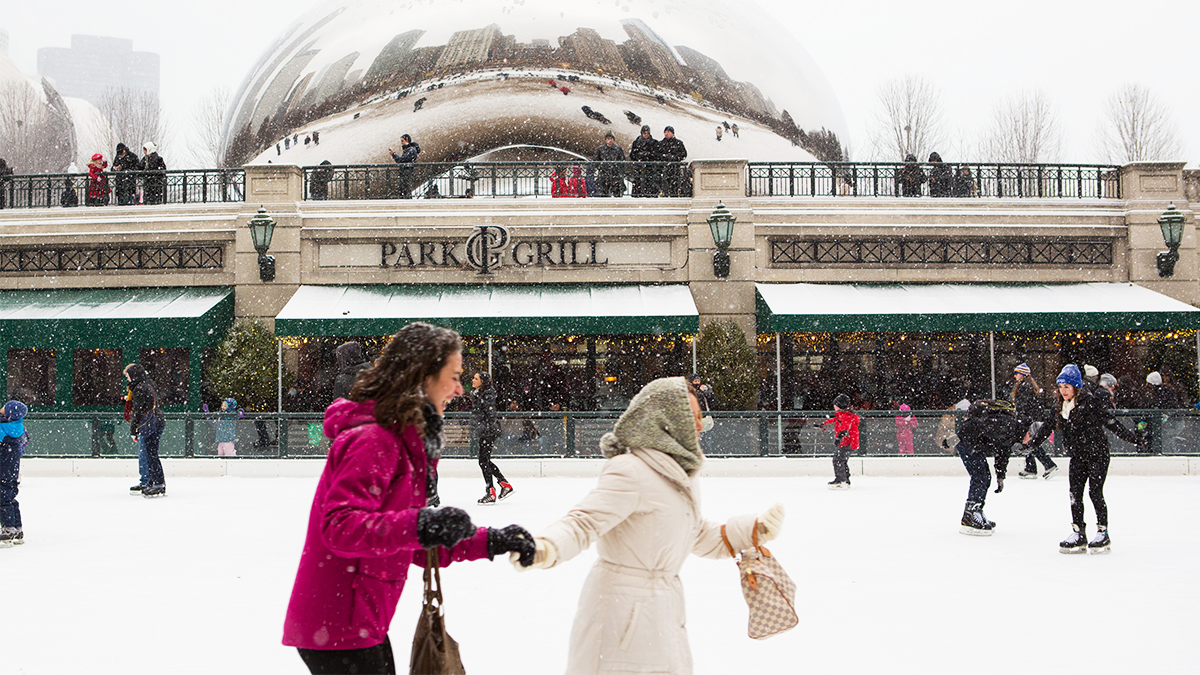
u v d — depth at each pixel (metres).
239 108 32.19
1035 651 4.96
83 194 22.94
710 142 28.53
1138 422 16.38
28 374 21.39
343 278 21.28
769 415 16.36
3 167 23.14
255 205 21.30
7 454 8.53
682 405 3.18
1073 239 21.83
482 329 19.66
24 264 21.94
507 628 5.48
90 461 16.50
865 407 21.42
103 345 20.00
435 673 2.84
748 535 3.43
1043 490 13.27
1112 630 5.40
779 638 5.27
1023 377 12.96
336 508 2.60
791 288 21.14
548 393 21.34
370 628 2.79
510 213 21.34
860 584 6.71
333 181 22.25
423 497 2.92
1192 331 20.75
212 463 16.38
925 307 20.27
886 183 22.41
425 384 2.91
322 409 21.33
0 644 5.15
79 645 5.13
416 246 21.44
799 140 30.84
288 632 2.80
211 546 8.48
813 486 14.20
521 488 14.00
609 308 20.23
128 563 7.60
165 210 21.59
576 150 28.08
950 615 5.78
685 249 21.31
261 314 21.09
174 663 4.80
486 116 27.75
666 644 3.08
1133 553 8.00
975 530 9.05
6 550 8.27
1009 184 22.56
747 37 31.59
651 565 3.12
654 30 29.34
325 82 29.03
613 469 3.11
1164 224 21.38
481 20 28.73
